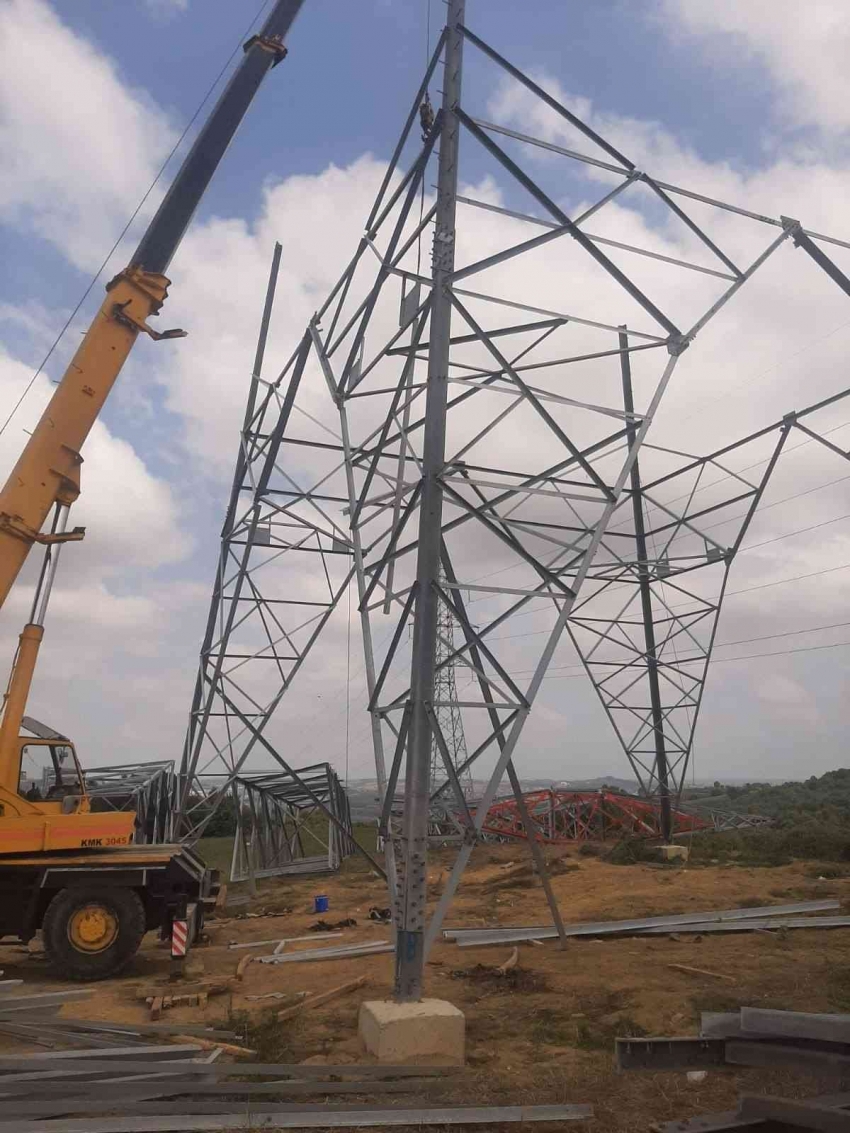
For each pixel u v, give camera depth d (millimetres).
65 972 14250
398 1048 9570
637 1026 10742
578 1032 10539
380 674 12055
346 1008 12055
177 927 15031
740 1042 6598
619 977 13391
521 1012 11656
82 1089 7969
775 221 13961
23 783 15758
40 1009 11445
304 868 33031
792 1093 7457
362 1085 8484
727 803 65688
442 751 11047
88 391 15750
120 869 14781
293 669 22203
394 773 11422
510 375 12359
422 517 11555
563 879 27531
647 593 32781
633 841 33688
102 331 16078
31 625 15039
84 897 14484
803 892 22469
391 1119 7508
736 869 27859
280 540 22156
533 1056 9758
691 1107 7582
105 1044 9750
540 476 15312
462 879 29922
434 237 12336
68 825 14914
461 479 11727
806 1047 6359
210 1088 8133
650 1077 8398
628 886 24969
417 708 11016
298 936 19047
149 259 17000
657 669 33094
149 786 27828
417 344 13602
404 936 10430
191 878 15367
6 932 14727
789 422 21891
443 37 12961
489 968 14180
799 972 13328
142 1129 7223
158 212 17391
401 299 13758
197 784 29469
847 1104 6188
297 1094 8289
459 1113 7527
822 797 65250
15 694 14891
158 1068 8617
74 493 15492
